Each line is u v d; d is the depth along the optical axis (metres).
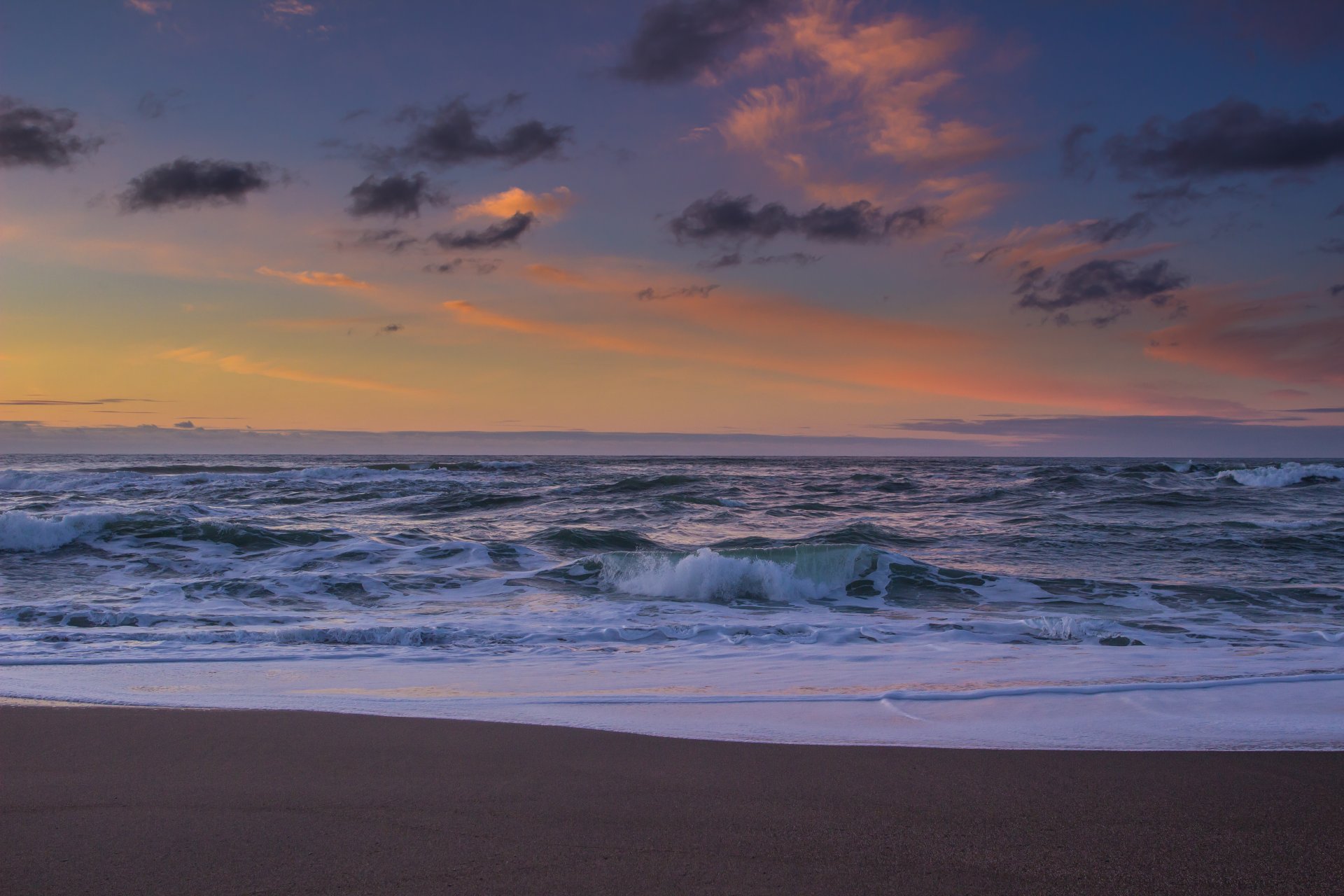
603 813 2.66
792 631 7.91
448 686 5.04
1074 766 3.17
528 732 3.67
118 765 3.15
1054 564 13.67
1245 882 2.16
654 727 3.75
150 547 13.84
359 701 4.27
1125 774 3.07
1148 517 21.70
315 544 14.38
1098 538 16.83
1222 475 37.25
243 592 10.16
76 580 11.08
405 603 9.88
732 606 10.12
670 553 11.69
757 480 38.31
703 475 43.88
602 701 4.29
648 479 33.75
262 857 2.30
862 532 17.47
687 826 2.55
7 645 6.52
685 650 6.91
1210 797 2.83
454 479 37.03
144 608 9.10
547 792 2.87
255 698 4.38
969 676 5.45
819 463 87.25
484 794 2.84
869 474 46.25
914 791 2.88
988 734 3.64
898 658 6.46
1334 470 35.50
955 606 10.29
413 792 2.86
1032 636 7.93
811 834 2.49
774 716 3.97
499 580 11.54
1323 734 3.62
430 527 18.70
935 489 32.00
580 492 28.73
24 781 2.95
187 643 6.76
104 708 4.11
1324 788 2.92
